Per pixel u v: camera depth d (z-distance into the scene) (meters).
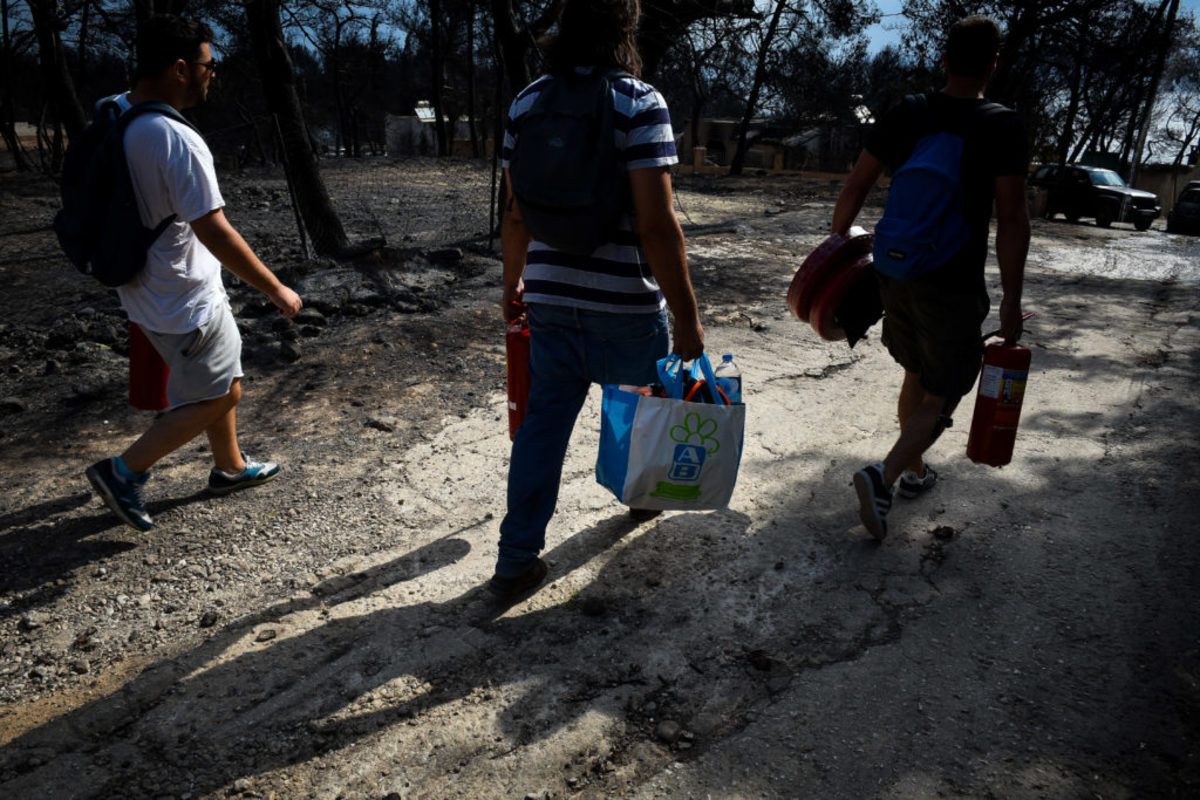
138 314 2.94
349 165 23.53
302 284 6.50
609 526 3.23
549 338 2.59
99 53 19.44
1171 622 2.59
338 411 4.40
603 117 2.29
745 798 1.97
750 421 4.23
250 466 3.56
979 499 3.40
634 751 2.12
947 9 24.66
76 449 3.95
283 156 7.84
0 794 2.01
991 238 12.19
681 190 21.80
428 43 33.94
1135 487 3.47
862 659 2.45
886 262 2.79
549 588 2.83
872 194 20.84
